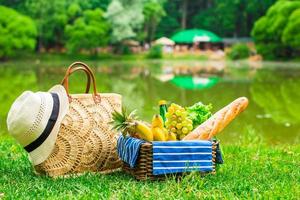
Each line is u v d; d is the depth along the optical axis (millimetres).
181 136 4871
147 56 53125
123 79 25500
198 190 4293
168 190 4281
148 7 54188
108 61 48625
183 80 25203
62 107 4781
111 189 4367
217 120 4887
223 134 10359
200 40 56500
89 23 50594
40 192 4320
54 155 4777
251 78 26375
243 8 59375
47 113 4703
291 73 30188
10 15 45000
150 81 24484
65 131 4781
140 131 4625
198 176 4535
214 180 4621
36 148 4730
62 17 50812
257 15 58750
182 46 56656
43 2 50844
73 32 49750
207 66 39438
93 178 4727
